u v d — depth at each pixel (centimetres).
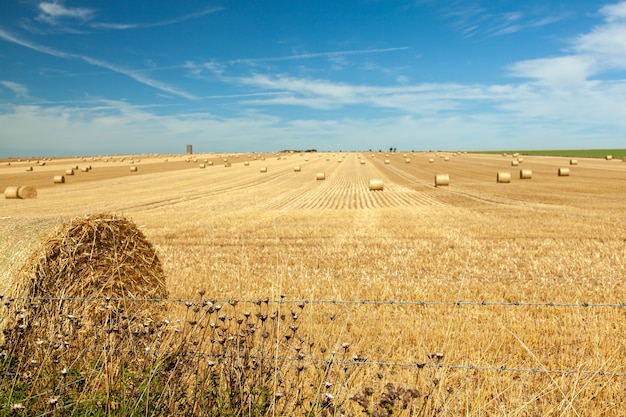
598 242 1500
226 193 3959
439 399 427
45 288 681
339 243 1572
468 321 741
